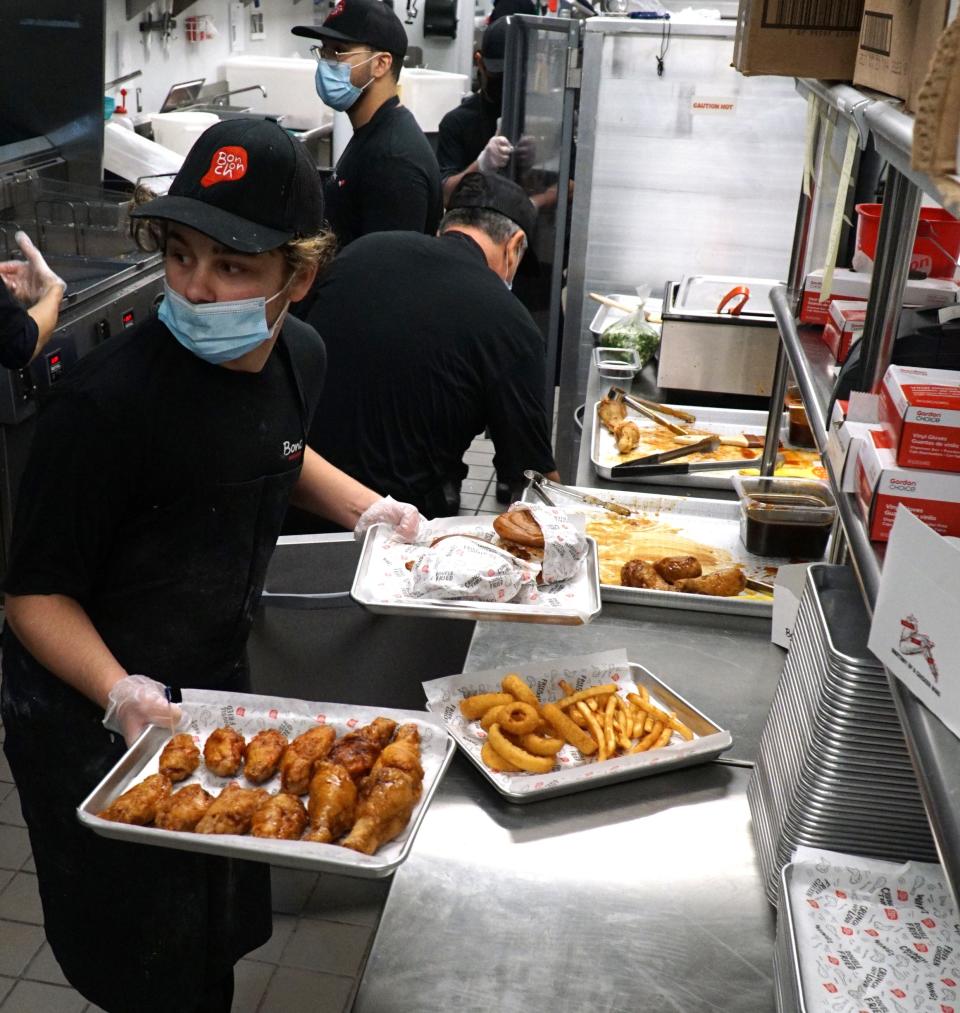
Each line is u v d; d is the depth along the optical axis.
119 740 1.57
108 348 1.42
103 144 4.32
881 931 1.13
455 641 2.26
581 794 1.47
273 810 1.26
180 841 1.20
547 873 1.33
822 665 1.22
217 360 1.40
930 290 1.71
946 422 1.07
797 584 1.81
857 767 1.19
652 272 3.96
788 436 2.76
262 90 6.30
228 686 1.73
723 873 1.34
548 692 1.64
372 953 1.20
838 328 1.79
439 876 1.32
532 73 4.41
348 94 3.79
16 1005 2.11
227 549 1.54
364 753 1.37
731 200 3.81
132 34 5.32
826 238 2.33
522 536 1.87
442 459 2.58
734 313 3.04
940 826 0.76
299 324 1.66
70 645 1.43
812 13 1.40
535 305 4.62
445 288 2.48
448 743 1.42
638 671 1.68
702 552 2.17
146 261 3.96
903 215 1.38
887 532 1.11
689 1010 1.15
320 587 2.23
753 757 1.57
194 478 1.45
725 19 3.76
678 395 3.14
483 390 2.49
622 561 2.12
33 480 1.39
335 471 1.99
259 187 1.32
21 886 2.40
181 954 1.70
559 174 4.07
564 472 4.21
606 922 1.26
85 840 1.61
